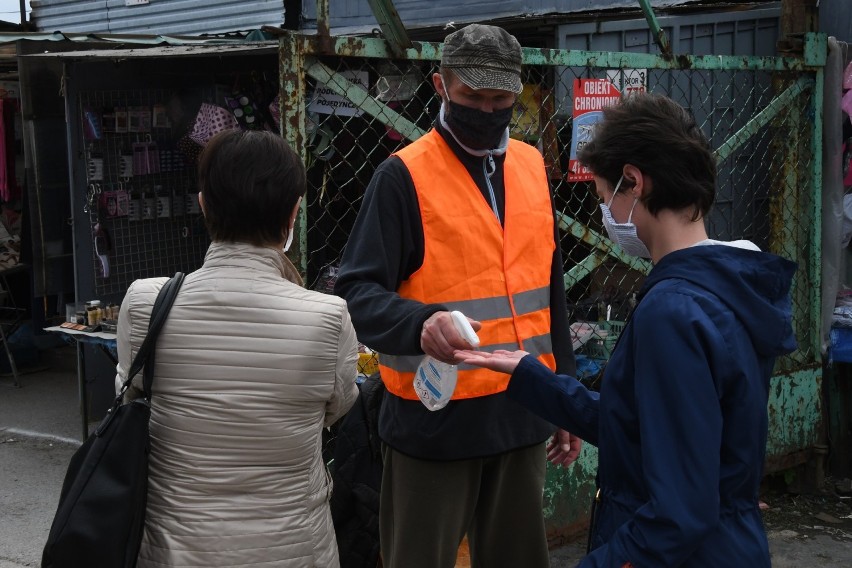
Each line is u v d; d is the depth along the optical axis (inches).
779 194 189.2
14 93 296.5
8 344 296.7
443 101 99.7
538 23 185.2
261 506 77.0
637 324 65.1
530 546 106.4
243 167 77.9
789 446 190.5
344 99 138.9
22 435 239.0
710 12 204.5
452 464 99.1
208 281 78.2
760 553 66.4
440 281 98.6
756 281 66.2
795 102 185.5
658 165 67.2
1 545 174.1
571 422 75.8
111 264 240.5
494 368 78.3
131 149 242.2
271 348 76.7
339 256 181.3
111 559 72.9
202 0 326.3
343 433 121.1
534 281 105.3
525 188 105.7
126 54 193.0
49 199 250.4
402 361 98.6
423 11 276.4
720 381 63.0
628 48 189.6
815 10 182.5
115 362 217.3
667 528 61.0
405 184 96.7
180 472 76.4
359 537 120.0
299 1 308.8
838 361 195.5
